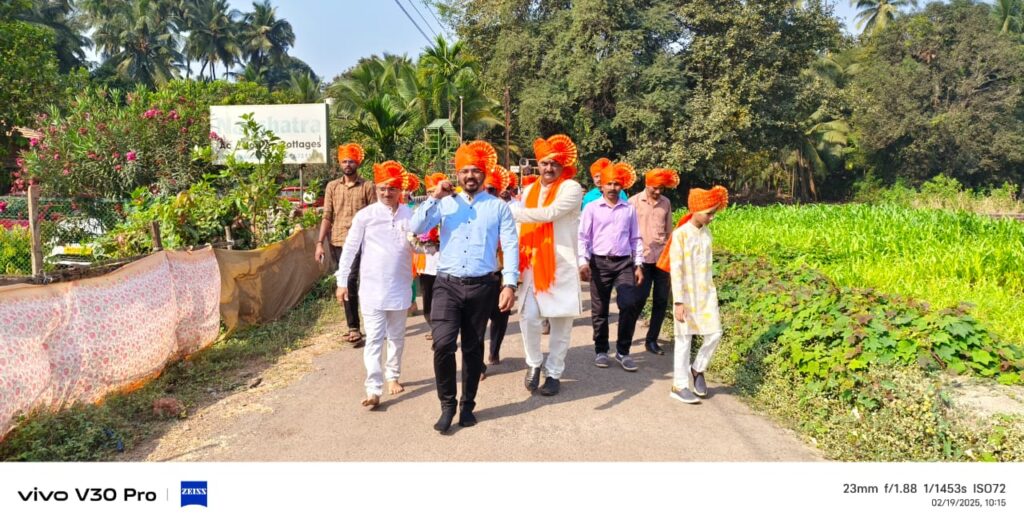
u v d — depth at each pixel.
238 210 8.95
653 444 4.21
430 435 4.36
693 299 4.90
